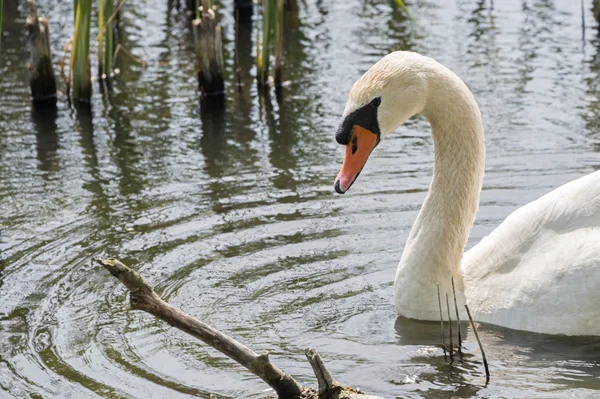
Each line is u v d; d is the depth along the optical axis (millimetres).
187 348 6660
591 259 6605
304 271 7898
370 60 13648
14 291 7586
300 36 14844
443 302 7156
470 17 15359
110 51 13320
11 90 13094
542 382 6035
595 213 6801
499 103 11820
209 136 11266
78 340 6785
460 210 7219
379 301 7461
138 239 8492
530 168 9867
